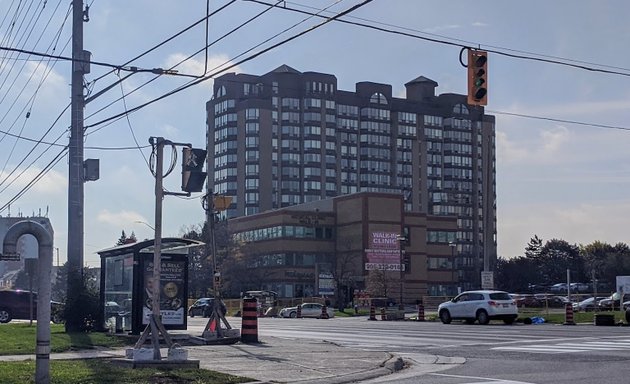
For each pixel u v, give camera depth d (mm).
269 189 133250
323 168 137000
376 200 99688
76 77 27594
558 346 22094
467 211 150375
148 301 24406
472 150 152500
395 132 145625
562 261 138750
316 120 137375
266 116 134375
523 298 69188
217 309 23703
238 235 107375
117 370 14742
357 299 81312
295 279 101625
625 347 21391
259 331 33719
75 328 26859
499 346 22688
